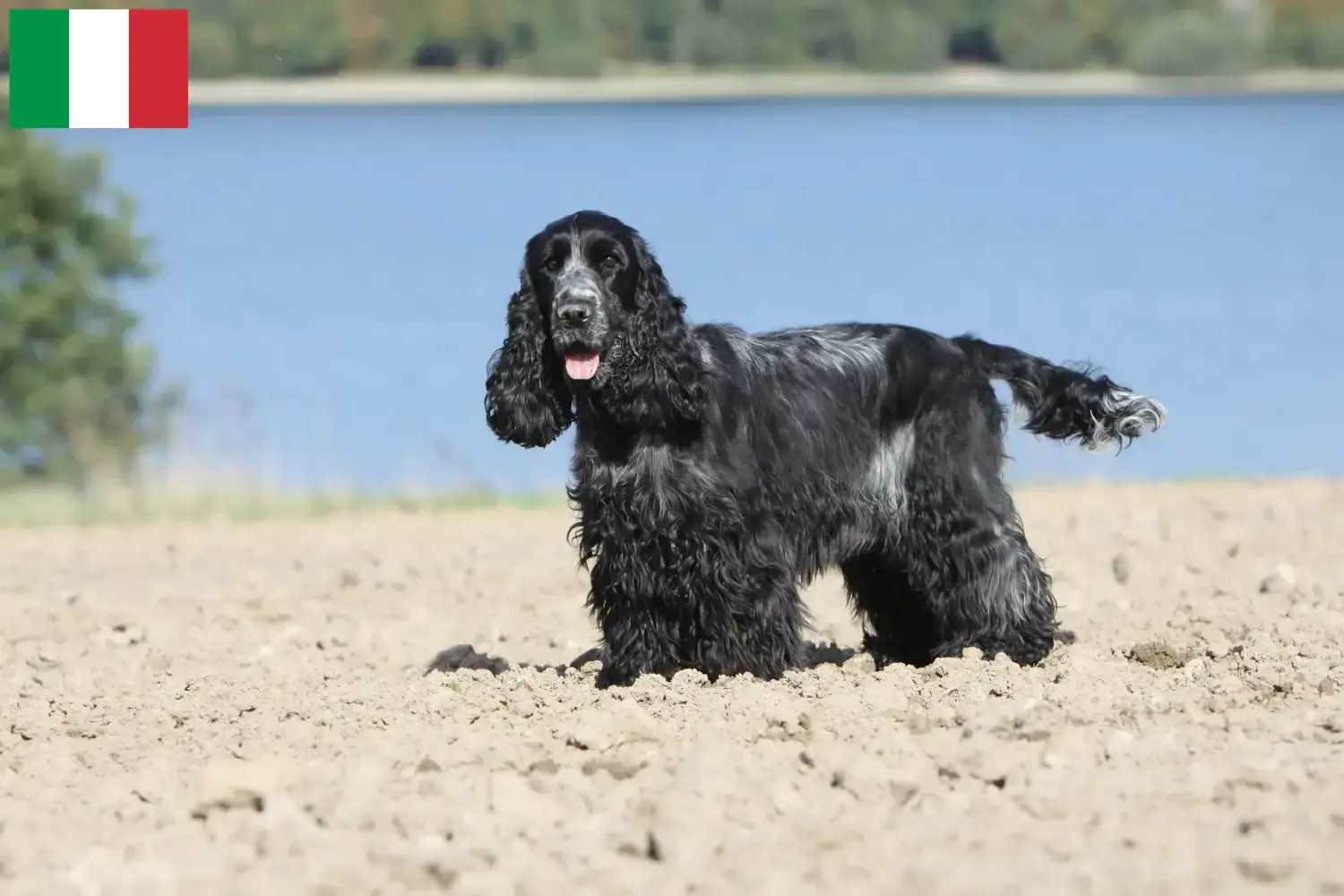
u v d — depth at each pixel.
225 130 83.38
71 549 18.47
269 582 15.80
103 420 24.55
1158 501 19.62
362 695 9.92
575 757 8.35
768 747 8.41
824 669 10.32
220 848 7.11
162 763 8.54
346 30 86.12
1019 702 9.02
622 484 10.01
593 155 74.75
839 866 6.52
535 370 10.39
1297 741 8.33
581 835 7.08
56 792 8.20
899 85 97.12
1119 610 12.77
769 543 10.16
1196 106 95.56
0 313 24.38
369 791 7.68
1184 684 9.74
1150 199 62.31
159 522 21.03
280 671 11.23
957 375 10.85
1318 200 61.34
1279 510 18.39
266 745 8.83
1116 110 93.50
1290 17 101.62
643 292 9.89
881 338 10.90
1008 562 10.67
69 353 24.39
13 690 10.80
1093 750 8.09
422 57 88.38
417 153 75.50
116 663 11.80
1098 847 6.73
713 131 83.44
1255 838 6.73
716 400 10.08
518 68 91.12
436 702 9.65
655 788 7.77
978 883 6.27
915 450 10.73
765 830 7.08
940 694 9.32
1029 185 66.50
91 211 25.36
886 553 10.91
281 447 25.94
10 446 24.30
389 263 49.75
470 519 20.28
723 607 10.03
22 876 6.87
